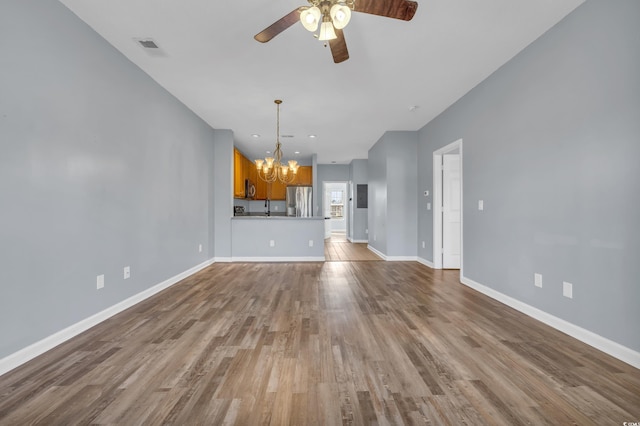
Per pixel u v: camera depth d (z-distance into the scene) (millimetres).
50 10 2225
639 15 1953
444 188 5180
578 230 2398
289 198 8719
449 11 2443
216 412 1515
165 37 2791
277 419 1466
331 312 3012
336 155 8492
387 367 1954
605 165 2178
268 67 3359
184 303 3295
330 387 1732
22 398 1617
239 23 2596
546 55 2715
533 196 2883
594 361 2033
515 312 3020
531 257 2908
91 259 2639
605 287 2176
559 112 2578
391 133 5965
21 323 2008
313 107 4602
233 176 6207
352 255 6762
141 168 3387
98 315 2701
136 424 1425
